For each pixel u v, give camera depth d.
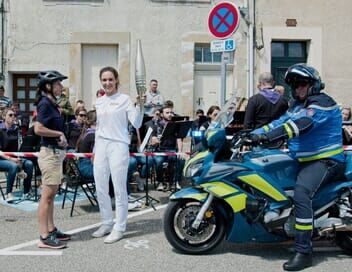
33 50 13.70
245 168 5.33
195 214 5.54
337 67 14.34
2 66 13.66
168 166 9.33
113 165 6.14
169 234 5.56
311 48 14.30
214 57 14.27
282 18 14.25
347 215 5.35
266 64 14.24
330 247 5.96
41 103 5.75
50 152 5.80
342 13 14.29
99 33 13.80
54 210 7.79
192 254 5.59
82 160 7.64
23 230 6.64
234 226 5.37
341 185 5.34
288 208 5.30
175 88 14.05
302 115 5.13
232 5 8.05
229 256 5.57
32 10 13.68
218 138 5.35
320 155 5.23
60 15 13.71
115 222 6.41
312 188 5.18
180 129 8.70
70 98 13.77
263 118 7.52
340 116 5.36
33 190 9.16
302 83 5.29
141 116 6.22
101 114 6.21
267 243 5.98
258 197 5.30
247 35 14.20
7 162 8.34
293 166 5.38
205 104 14.26
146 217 7.37
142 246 5.93
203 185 5.39
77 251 5.74
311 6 14.27
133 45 13.88
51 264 5.29
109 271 5.09
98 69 14.02
